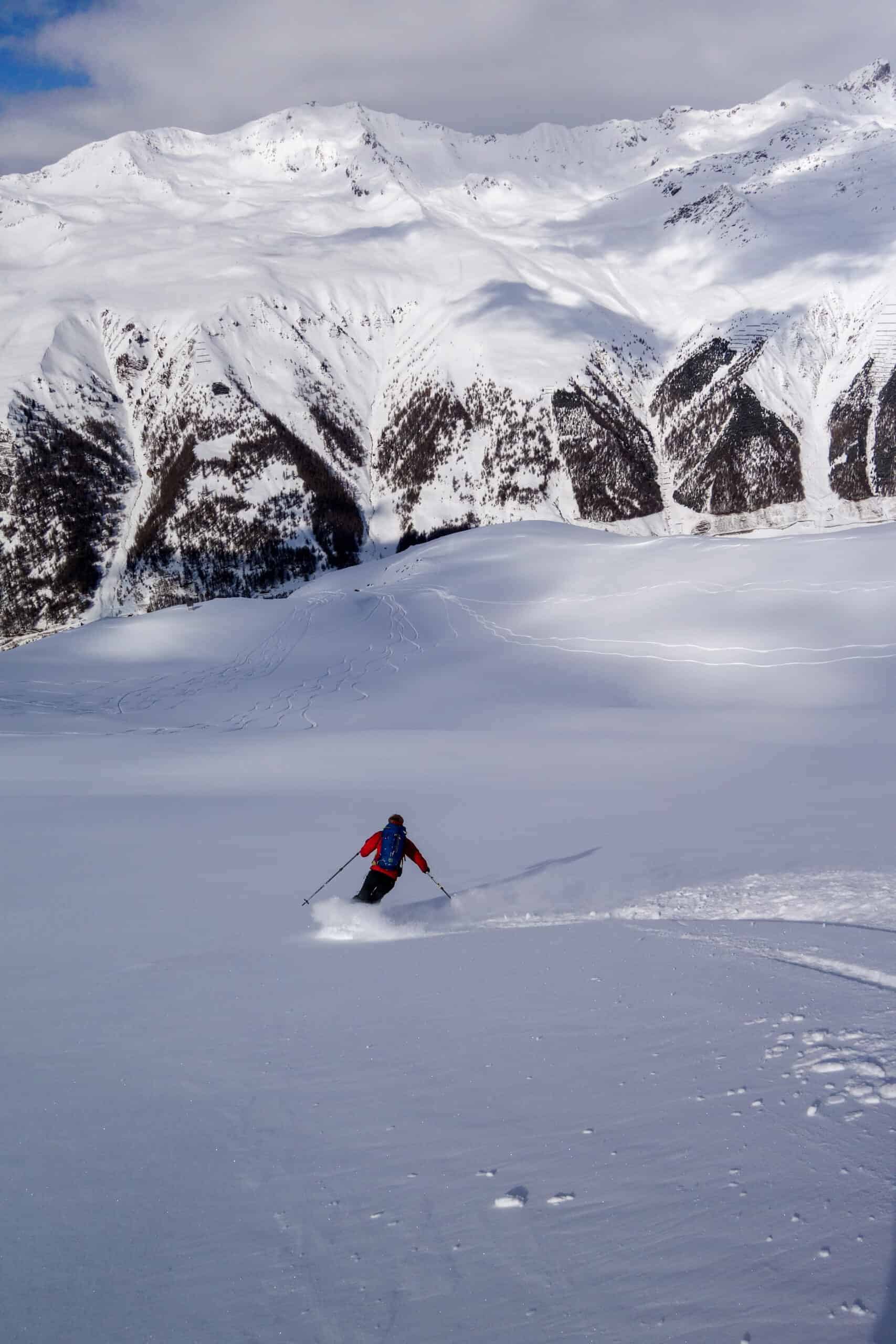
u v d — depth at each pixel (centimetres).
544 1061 507
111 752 3803
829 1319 272
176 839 1608
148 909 1051
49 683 6975
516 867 1239
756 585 7056
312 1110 477
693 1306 289
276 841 1591
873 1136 370
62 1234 380
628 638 6638
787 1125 392
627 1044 516
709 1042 502
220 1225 381
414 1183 394
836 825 1368
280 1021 626
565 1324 292
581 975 669
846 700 5156
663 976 644
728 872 1049
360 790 2428
